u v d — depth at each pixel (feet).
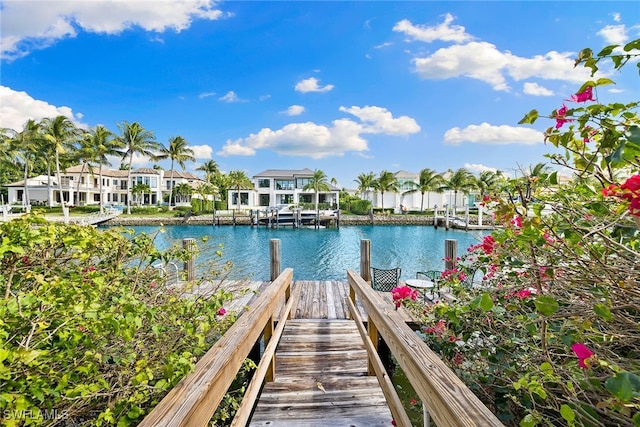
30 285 4.22
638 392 2.22
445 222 89.45
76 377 3.74
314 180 117.08
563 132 3.34
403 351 4.32
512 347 4.99
